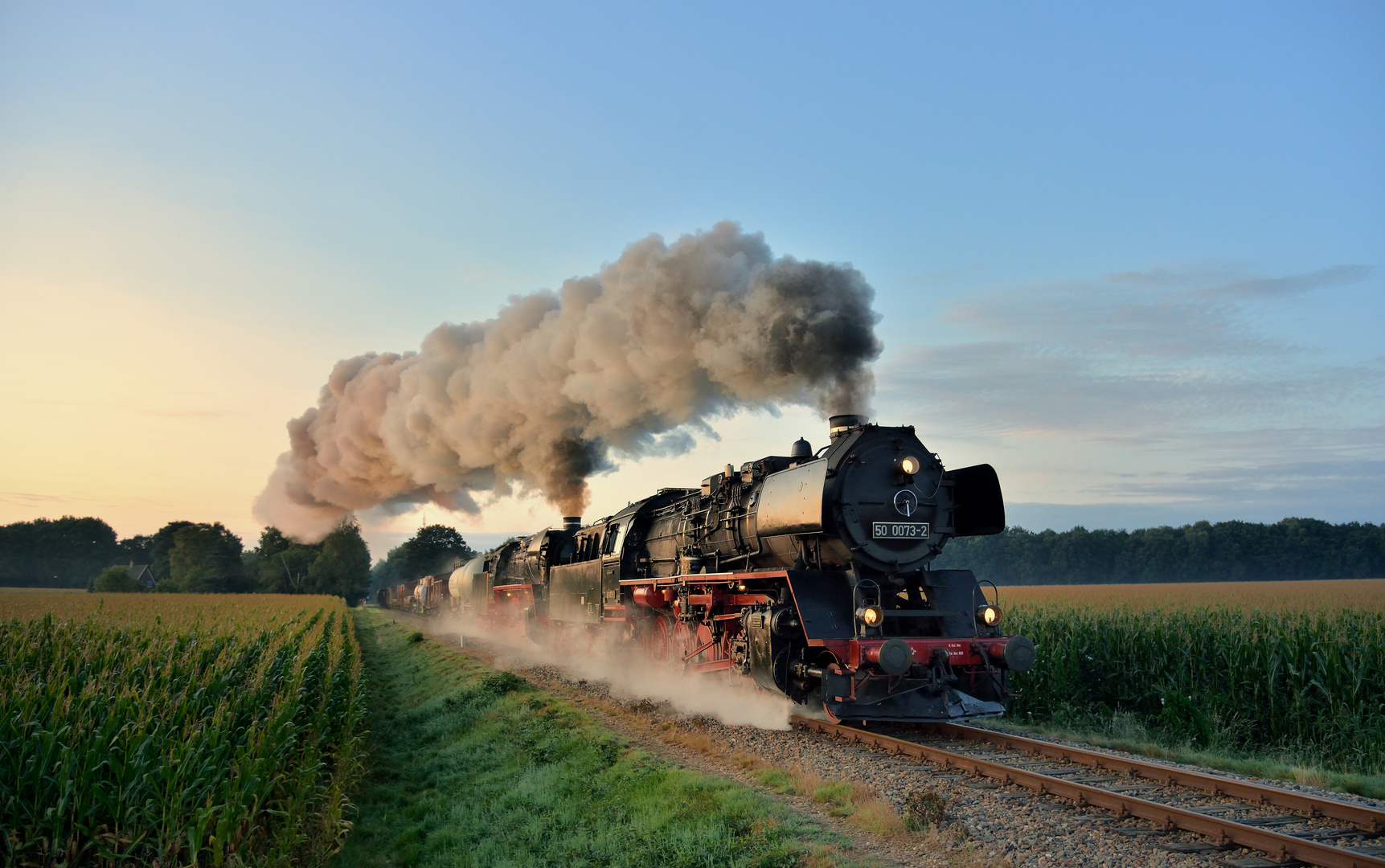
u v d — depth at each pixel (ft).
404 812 30.25
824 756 30.83
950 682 35.42
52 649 29.17
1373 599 80.02
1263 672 37.06
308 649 38.40
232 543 278.26
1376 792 27.27
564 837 25.29
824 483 35.78
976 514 38.11
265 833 23.98
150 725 20.48
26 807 17.26
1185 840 20.90
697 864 21.43
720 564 45.91
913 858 20.74
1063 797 24.62
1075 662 43.04
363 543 278.67
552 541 80.84
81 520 427.33
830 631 34.30
